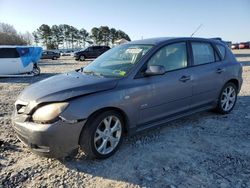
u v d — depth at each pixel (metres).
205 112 6.41
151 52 4.77
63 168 3.96
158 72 4.41
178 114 5.14
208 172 3.81
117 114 4.24
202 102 5.57
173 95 4.93
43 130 3.68
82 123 3.83
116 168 3.94
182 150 4.47
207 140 4.86
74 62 32.62
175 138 4.95
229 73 6.05
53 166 4.02
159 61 4.84
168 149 4.51
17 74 17.06
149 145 4.67
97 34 102.19
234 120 5.89
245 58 26.94
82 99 3.88
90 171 3.88
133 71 4.48
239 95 8.40
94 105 3.91
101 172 3.85
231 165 3.99
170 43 5.12
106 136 4.15
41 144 3.74
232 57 6.36
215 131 5.27
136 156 4.28
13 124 4.11
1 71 16.56
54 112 3.73
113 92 4.14
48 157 3.88
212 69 5.68
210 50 5.87
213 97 5.80
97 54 35.88
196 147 4.58
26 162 4.15
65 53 59.94
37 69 18.05
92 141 3.96
